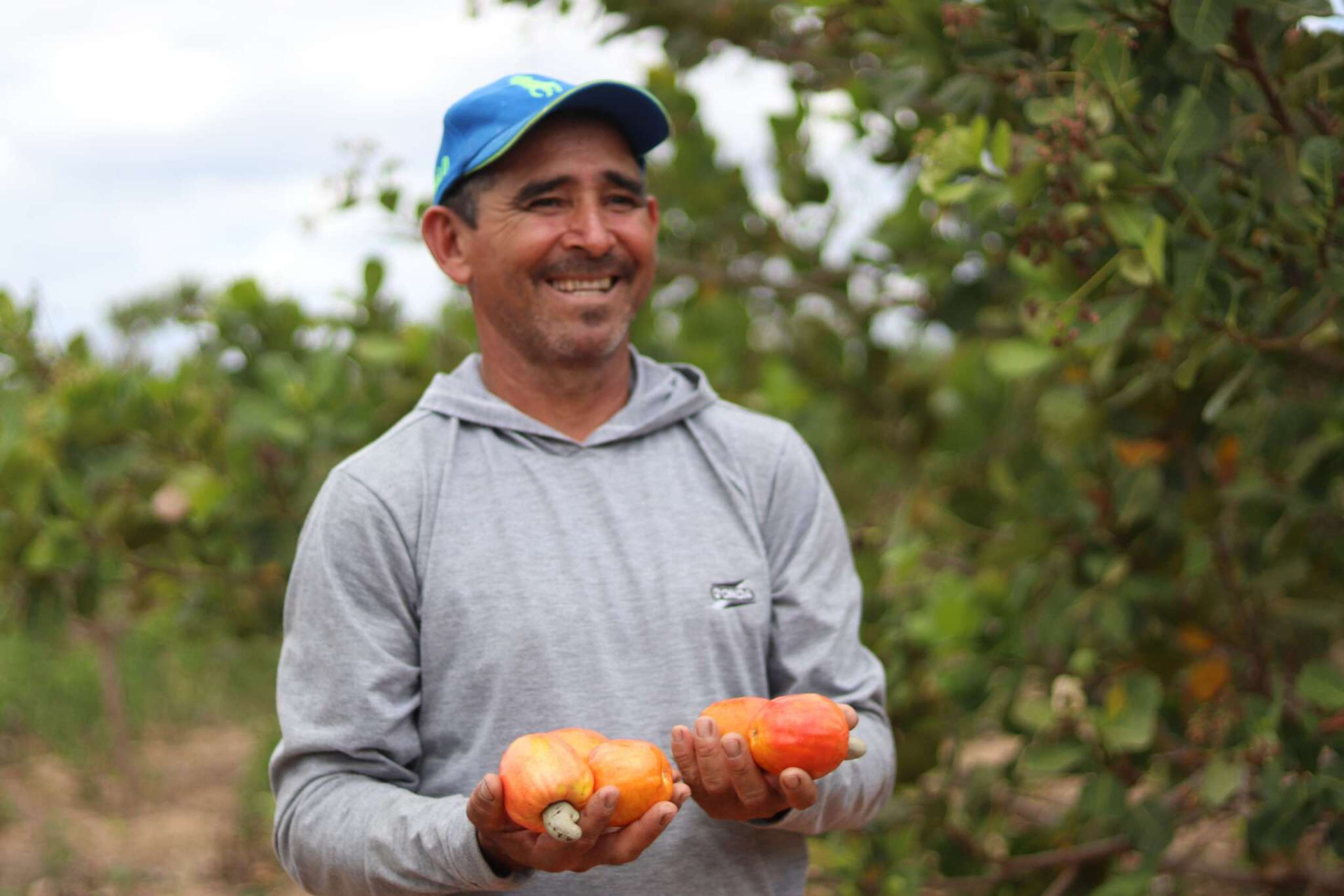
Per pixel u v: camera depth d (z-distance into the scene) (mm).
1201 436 3365
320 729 1801
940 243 3932
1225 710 3422
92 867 5980
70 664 9078
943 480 4172
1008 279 3938
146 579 4430
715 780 1659
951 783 3693
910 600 3766
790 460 2041
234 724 8680
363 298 4254
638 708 1826
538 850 1586
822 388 4910
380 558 1841
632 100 1947
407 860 1670
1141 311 2654
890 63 2945
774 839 1917
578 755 1587
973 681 3404
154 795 7141
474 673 1824
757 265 4621
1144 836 3170
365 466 1902
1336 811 2971
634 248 1992
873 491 4945
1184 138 2482
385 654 1818
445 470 1908
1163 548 3418
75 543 4125
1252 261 2617
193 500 4059
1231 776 3037
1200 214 2502
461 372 2053
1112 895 3143
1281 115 2639
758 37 4059
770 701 1756
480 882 1643
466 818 1633
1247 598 3541
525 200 1948
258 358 4363
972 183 2652
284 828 1829
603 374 2035
